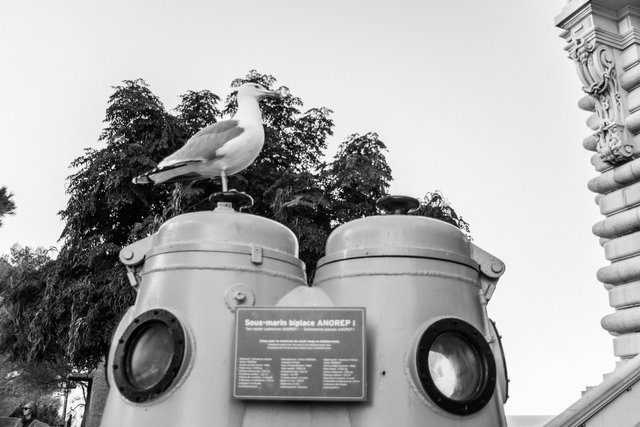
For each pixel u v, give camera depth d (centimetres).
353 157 1464
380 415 224
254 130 401
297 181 1416
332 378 227
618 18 722
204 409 229
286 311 235
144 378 237
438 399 224
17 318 1533
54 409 3228
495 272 269
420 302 240
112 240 1430
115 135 1425
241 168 401
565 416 493
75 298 1302
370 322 237
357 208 1434
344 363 228
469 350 238
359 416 226
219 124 404
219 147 387
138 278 273
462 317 245
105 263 1379
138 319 243
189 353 235
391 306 239
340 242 260
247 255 253
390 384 228
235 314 241
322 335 231
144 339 243
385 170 1493
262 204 1428
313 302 248
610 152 693
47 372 2811
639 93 682
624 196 694
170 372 232
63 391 3088
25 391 2856
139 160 1374
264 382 229
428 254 248
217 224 257
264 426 228
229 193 279
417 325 236
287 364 229
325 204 1380
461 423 226
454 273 250
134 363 241
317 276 265
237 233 256
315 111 1659
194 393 230
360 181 1444
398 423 223
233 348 236
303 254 1298
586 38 714
